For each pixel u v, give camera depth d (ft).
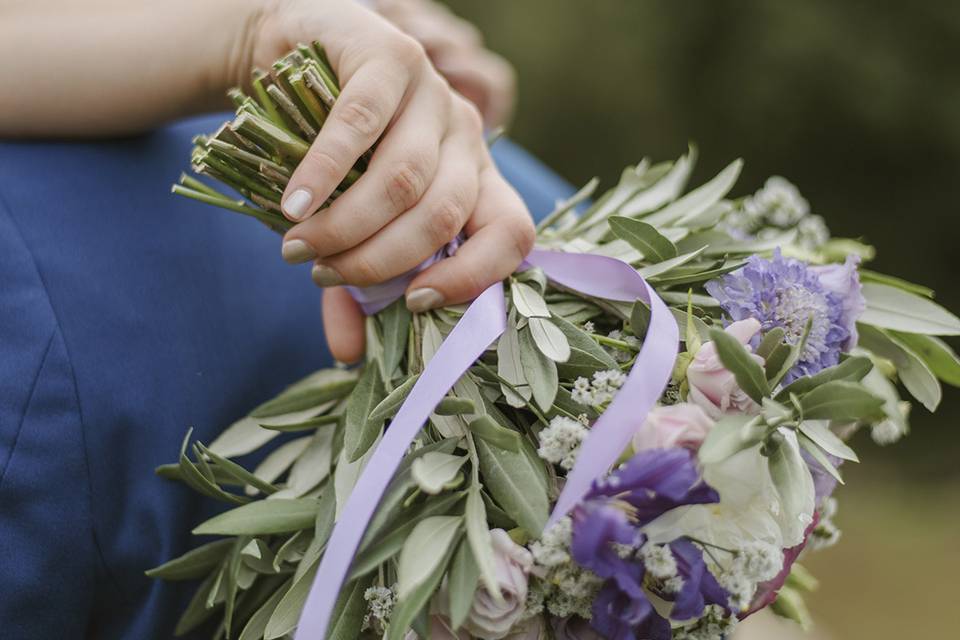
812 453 1.62
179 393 1.77
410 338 1.74
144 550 1.75
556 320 1.68
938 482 7.07
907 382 1.85
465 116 1.76
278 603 1.68
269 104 1.68
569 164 8.47
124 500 1.73
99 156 1.83
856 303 1.75
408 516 1.62
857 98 7.72
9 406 1.66
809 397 1.61
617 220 1.74
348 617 1.62
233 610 1.80
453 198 1.68
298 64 1.68
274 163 1.67
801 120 7.91
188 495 1.78
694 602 1.53
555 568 1.57
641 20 8.14
